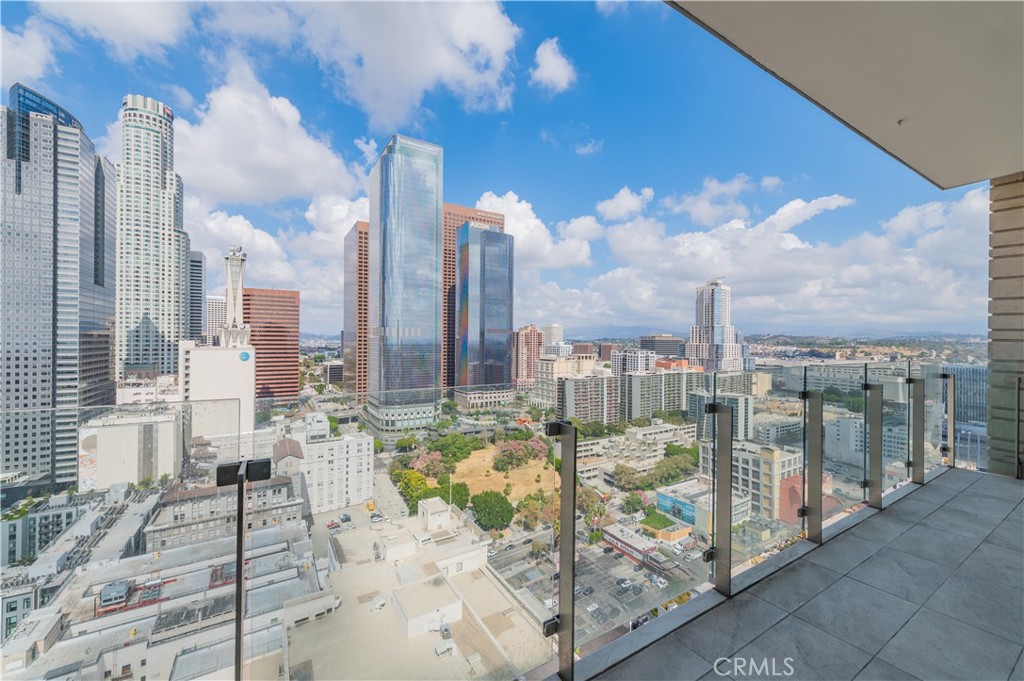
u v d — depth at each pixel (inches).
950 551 96.7
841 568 89.3
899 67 96.7
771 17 83.7
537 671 60.6
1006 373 160.6
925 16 81.1
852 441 119.3
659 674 60.2
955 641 66.9
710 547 80.4
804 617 73.2
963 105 111.3
